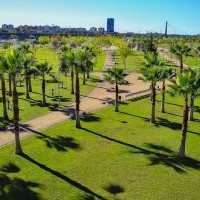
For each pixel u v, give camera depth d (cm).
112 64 10750
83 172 2950
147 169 3025
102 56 13262
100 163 3139
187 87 3066
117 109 4991
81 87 6800
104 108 5172
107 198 2528
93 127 4222
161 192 2630
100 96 6016
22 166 3052
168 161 3209
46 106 5256
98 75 8294
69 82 7350
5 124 4316
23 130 4075
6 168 3005
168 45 17900
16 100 3225
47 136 3866
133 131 4109
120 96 5684
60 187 2680
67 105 5347
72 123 4372
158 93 6278
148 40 14138
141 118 4688
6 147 3509
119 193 2606
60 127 4200
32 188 2653
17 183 2728
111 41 16400
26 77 5219
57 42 15175
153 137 3900
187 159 3262
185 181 2809
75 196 2545
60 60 5606
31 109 5069
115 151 3441
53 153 3366
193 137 3912
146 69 4497
